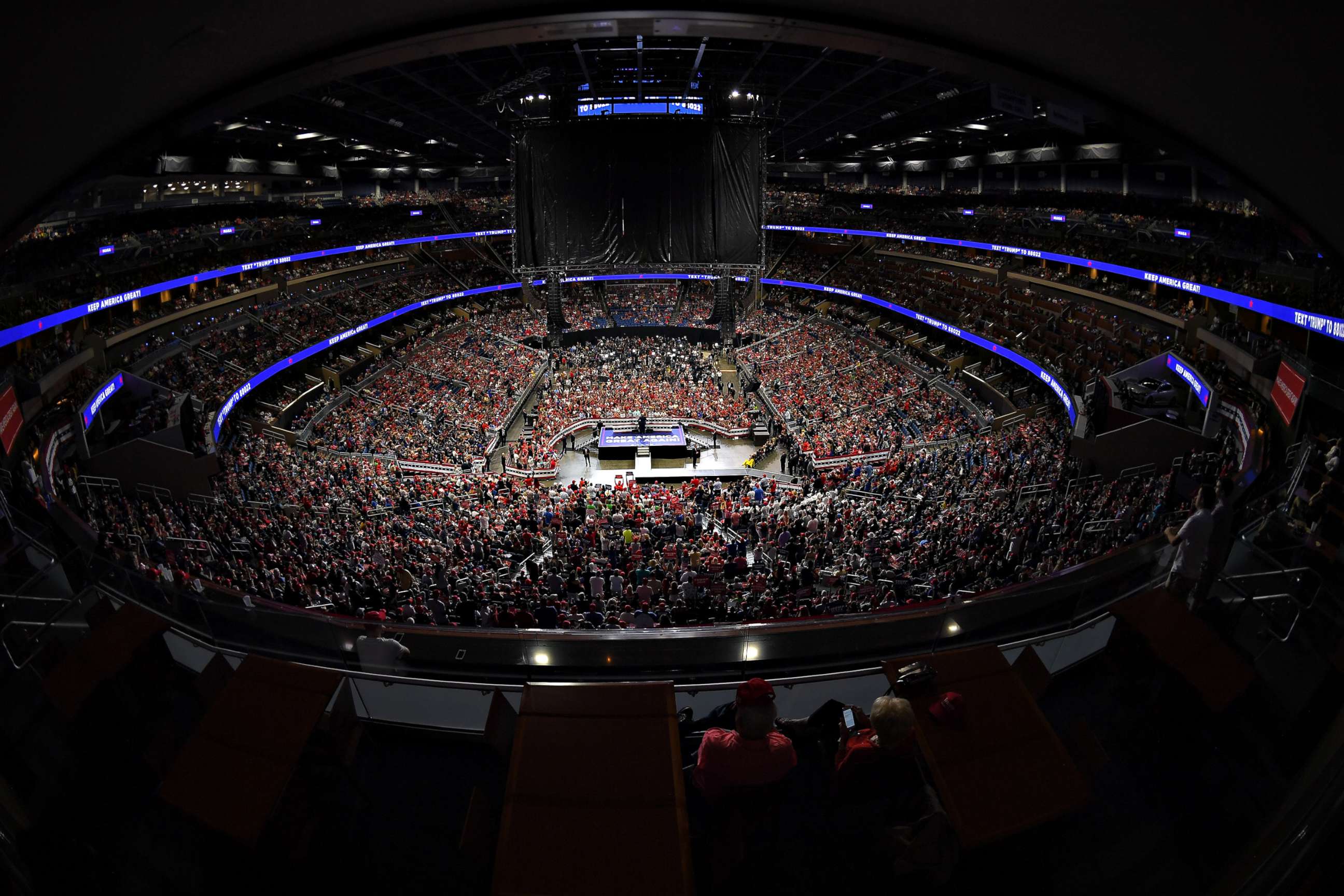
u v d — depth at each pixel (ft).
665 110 83.92
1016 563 60.08
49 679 18.69
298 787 15.52
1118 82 14.47
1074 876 14.76
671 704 14.57
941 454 123.65
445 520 93.81
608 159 84.53
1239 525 33.19
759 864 14.42
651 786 13.15
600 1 15.14
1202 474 66.85
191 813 14.20
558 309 123.34
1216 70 12.73
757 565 79.41
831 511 95.86
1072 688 20.52
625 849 12.28
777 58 121.39
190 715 19.70
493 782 17.94
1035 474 95.50
